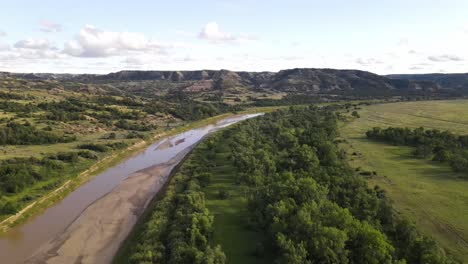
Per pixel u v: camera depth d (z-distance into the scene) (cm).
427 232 5103
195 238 4816
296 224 4359
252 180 6906
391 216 5091
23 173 7800
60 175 8525
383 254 3862
